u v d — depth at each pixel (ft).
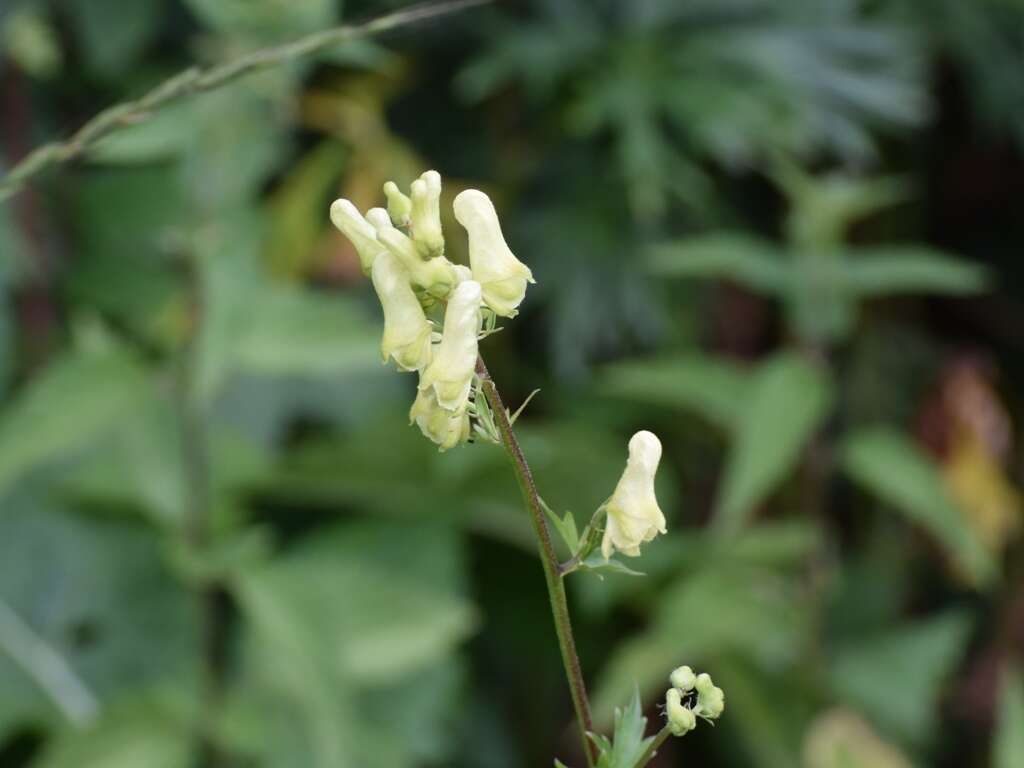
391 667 2.47
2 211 2.71
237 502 2.62
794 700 2.71
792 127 2.83
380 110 3.06
